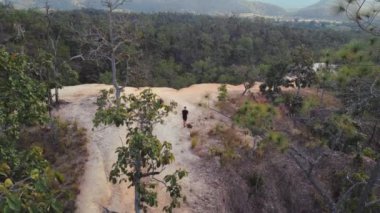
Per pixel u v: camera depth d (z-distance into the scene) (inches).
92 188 593.9
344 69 349.4
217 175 657.6
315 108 518.9
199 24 3395.7
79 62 1801.2
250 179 658.8
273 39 2795.3
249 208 617.3
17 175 306.0
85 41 804.0
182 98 1096.8
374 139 749.3
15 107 346.9
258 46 2694.4
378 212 503.2
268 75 1139.3
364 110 406.6
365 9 301.9
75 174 627.2
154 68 1971.0
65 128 785.6
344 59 351.3
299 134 692.7
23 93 345.1
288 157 711.7
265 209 627.2
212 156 711.7
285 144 446.0
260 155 717.3
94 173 634.2
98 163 666.8
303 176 685.3
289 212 644.1
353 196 593.3
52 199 171.5
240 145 764.0
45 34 1628.9
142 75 976.3
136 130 370.9
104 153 705.6
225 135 803.4
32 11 2058.3
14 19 1759.4
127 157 370.3
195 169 673.6
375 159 720.3
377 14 300.5
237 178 653.9
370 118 421.1
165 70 1975.9
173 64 2233.0
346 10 305.0
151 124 405.4
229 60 2568.9
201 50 2571.4
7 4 2081.7
